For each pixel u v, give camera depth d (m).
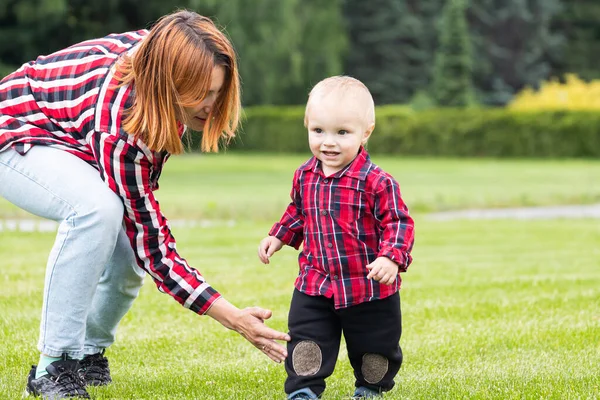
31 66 3.82
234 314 3.66
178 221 12.20
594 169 26.27
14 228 10.73
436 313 6.05
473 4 50.12
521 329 5.54
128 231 3.71
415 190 18.09
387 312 3.80
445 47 42.19
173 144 3.52
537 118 32.78
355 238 3.78
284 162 29.23
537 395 3.90
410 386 4.15
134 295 4.08
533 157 32.88
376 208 3.76
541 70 51.06
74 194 3.59
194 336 5.30
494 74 51.12
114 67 3.60
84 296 3.69
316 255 3.84
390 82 48.22
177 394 3.96
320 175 3.85
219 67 3.46
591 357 4.79
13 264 7.91
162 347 5.01
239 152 35.84
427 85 47.94
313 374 3.80
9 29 28.72
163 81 3.40
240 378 4.34
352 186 3.78
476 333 5.43
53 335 3.71
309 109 3.83
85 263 3.63
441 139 33.66
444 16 42.47
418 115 34.06
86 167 3.68
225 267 8.02
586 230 11.93
